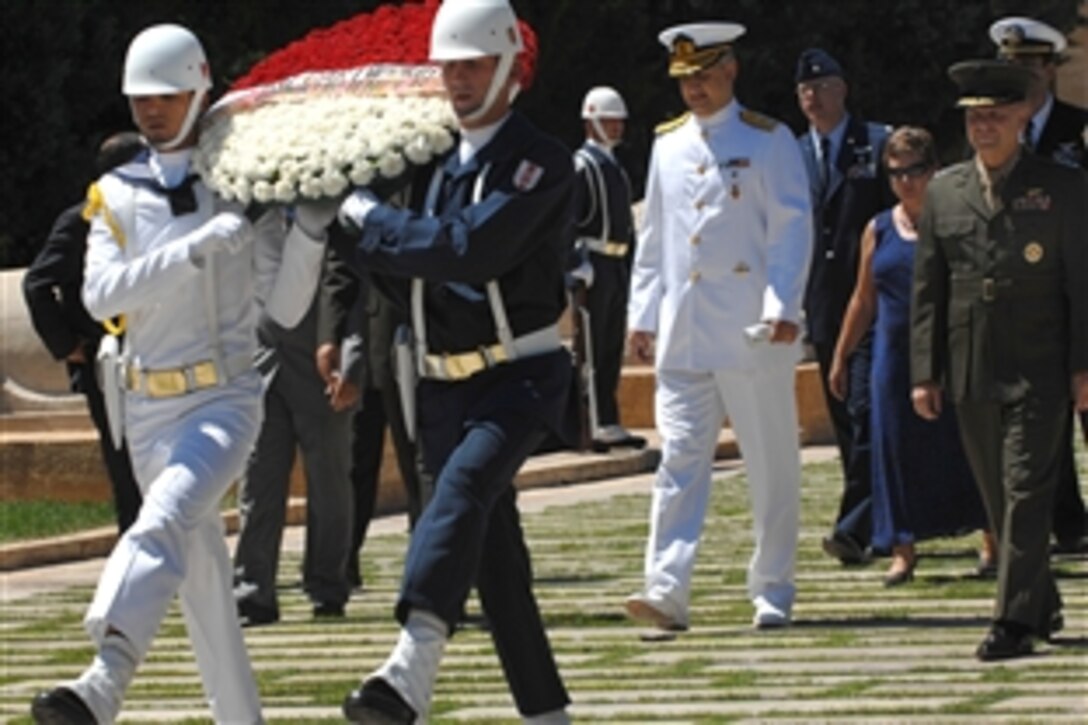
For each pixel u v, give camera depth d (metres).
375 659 23.70
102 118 66.12
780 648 23.00
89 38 63.75
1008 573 21.77
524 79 18.09
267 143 17.78
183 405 18.20
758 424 24.38
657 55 74.88
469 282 17.06
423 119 17.44
